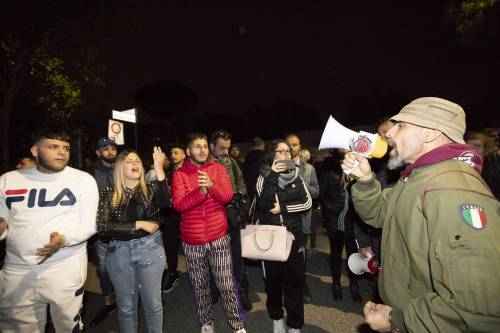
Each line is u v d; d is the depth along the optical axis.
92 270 5.52
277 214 3.10
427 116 1.42
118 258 2.87
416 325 1.19
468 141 4.42
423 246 1.28
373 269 2.48
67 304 2.58
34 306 2.54
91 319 3.94
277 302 3.14
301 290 3.12
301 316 3.11
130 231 2.80
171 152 4.96
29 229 2.48
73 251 2.62
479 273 1.08
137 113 6.39
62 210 2.54
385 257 1.50
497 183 4.16
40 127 2.55
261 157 4.60
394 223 1.45
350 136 1.83
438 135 1.44
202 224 3.19
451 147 1.37
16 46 11.54
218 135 4.50
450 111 1.42
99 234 2.85
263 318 3.82
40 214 2.50
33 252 2.48
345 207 3.84
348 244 3.91
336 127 1.87
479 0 9.27
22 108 13.08
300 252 3.12
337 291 4.11
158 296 2.97
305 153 6.76
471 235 1.11
